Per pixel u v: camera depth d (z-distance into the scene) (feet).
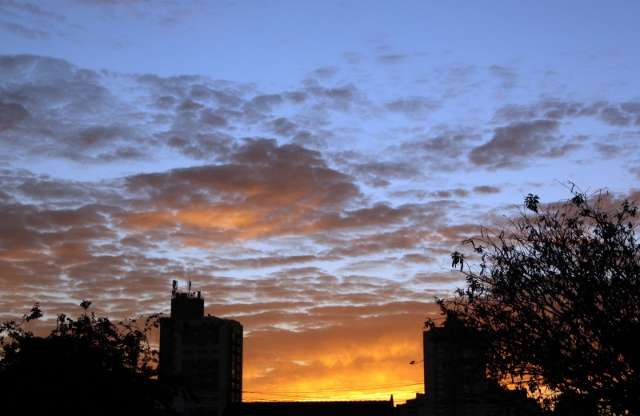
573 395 70.49
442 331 79.41
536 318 72.84
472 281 76.79
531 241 75.31
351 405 254.88
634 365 68.95
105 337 106.63
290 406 256.73
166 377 110.32
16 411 97.60
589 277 71.31
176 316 435.53
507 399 76.43
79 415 100.42
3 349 100.42
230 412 258.37
